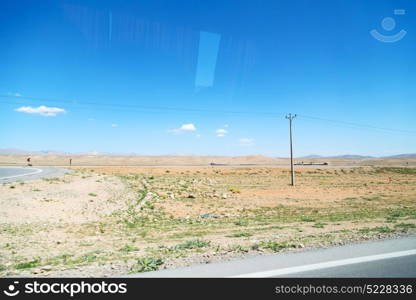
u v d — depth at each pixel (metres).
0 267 6.29
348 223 12.45
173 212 19.00
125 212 18.30
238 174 57.38
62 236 11.30
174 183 33.88
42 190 20.55
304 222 13.91
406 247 6.65
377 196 28.39
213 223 14.88
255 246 7.21
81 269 5.80
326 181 46.00
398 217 14.45
